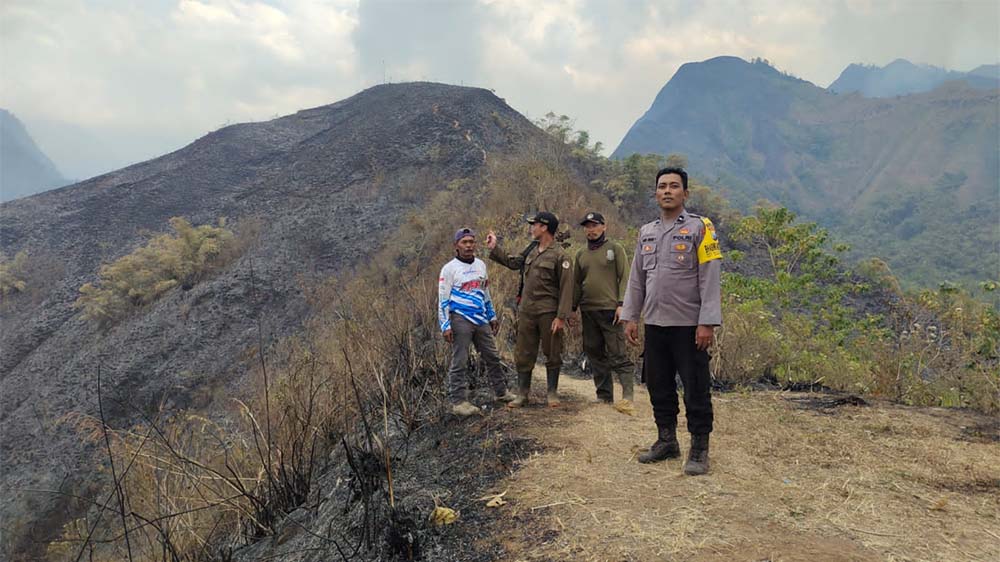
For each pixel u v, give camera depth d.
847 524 2.56
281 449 4.79
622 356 5.10
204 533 4.28
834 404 5.21
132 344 25.75
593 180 34.00
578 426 4.38
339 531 3.28
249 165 56.75
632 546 2.38
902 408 5.07
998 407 5.34
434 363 6.10
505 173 26.80
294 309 25.27
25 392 25.12
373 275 21.39
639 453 3.63
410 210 34.22
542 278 5.01
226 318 26.39
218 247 33.16
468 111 50.91
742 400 5.48
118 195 50.78
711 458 3.53
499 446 3.97
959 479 3.19
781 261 14.96
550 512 2.82
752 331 7.77
